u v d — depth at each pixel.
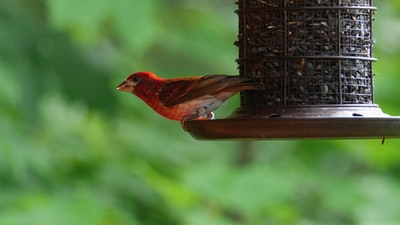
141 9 15.69
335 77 12.66
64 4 15.56
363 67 12.81
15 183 14.96
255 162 18.47
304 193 17.52
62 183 15.32
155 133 17.28
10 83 15.62
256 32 12.78
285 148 18.89
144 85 12.74
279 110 12.44
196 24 17.73
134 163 16.52
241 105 12.80
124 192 15.77
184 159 17.20
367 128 11.72
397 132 11.81
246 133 11.78
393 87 17.78
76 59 16.09
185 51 17.56
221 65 17.78
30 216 14.27
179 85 12.66
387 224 16.78
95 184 15.64
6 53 15.73
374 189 17.59
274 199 16.08
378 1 19.50
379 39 19.27
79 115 16.88
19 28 15.93
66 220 14.34
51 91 15.91
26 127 15.62
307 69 12.62
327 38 12.66
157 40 17.41
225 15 19.38
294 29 12.64
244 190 16.06
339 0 12.66
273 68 12.66
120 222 14.91
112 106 16.14
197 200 16.05
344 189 17.50
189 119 12.62
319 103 12.62
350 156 18.45
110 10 15.62
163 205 15.83
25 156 15.22
